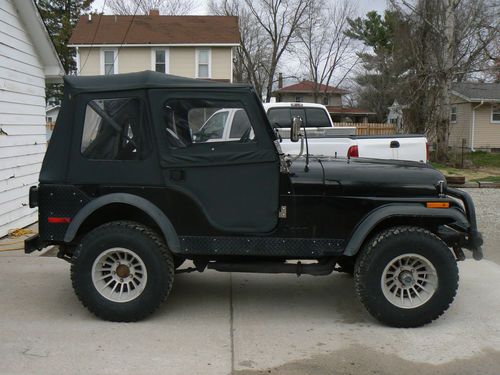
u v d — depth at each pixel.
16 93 8.34
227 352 4.01
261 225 4.51
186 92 4.47
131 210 4.68
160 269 4.47
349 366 3.81
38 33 8.81
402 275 4.46
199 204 4.48
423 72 20.72
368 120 47.34
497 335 4.38
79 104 4.53
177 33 27.05
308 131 9.60
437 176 4.64
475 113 28.91
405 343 4.21
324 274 4.71
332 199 4.49
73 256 4.51
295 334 4.38
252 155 4.45
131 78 4.54
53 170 4.55
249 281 5.89
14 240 7.75
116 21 27.61
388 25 40.59
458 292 5.50
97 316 4.55
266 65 42.78
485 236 8.22
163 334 4.32
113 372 3.65
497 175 17.27
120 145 4.50
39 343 4.11
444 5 19.61
